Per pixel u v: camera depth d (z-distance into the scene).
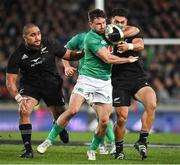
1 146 30.27
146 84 26.30
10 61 25.34
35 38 24.88
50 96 26.89
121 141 25.73
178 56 56.88
